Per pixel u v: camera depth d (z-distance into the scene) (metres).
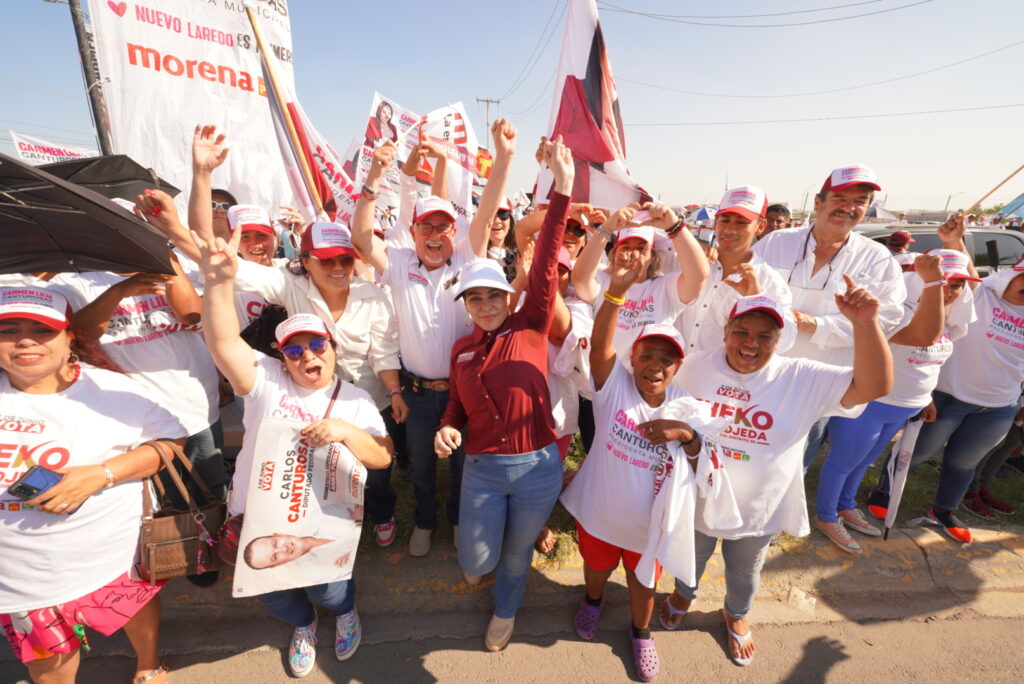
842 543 3.10
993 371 2.97
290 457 1.92
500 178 2.56
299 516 1.96
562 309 2.51
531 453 2.13
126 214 1.55
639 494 2.12
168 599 2.59
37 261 1.85
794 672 2.39
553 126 3.01
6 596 1.71
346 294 2.69
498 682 2.29
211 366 2.73
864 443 2.93
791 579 2.93
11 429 1.69
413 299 2.62
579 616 2.55
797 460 2.09
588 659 2.42
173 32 4.11
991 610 2.80
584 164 2.95
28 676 2.24
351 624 2.39
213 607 2.57
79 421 1.75
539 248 2.12
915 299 3.09
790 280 2.94
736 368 2.09
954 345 3.12
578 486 2.40
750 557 2.25
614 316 2.15
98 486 1.71
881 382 1.81
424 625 2.57
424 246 2.62
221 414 3.58
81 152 8.20
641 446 2.12
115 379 1.89
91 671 2.28
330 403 2.05
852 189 2.60
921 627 2.68
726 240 2.67
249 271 2.54
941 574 3.00
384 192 4.08
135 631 2.09
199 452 2.71
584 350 2.38
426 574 2.82
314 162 3.55
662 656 2.44
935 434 3.27
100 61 3.90
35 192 1.46
